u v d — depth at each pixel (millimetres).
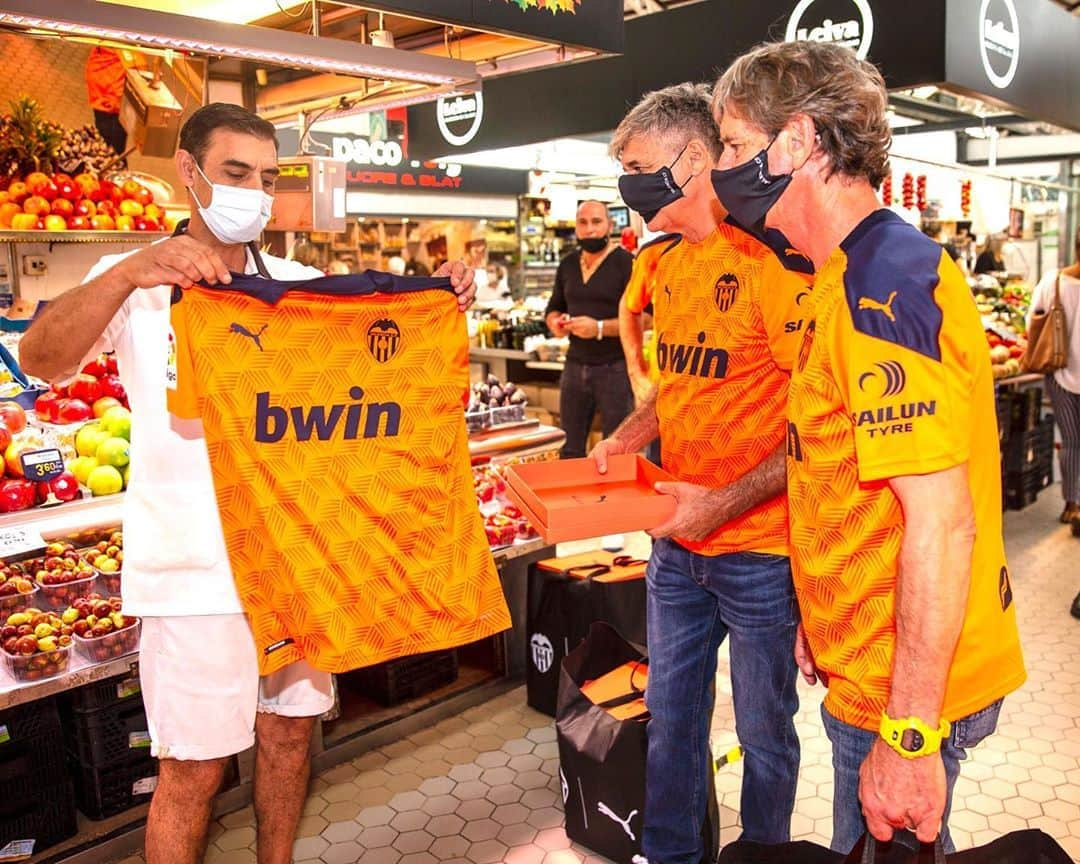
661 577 2451
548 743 3492
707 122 2219
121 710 2883
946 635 1413
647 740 2621
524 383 8422
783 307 2053
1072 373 5461
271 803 2391
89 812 2904
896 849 1493
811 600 1672
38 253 4504
